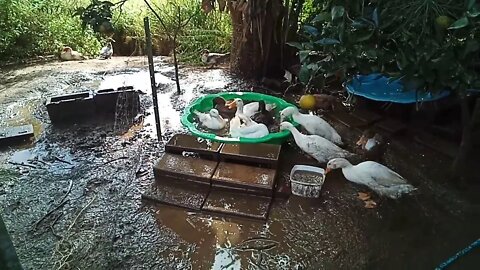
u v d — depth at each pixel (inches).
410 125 139.3
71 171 125.8
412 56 72.4
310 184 108.1
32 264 92.8
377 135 124.5
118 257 94.4
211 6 166.4
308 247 95.5
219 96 155.8
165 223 104.5
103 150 136.0
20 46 220.4
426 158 124.5
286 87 174.7
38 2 231.1
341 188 114.6
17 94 179.8
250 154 119.4
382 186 106.0
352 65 81.1
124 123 152.3
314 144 119.7
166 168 118.2
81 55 226.5
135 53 235.8
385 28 75.9
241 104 136.7
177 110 159.9
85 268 91.8
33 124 153.9
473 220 100.8
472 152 123.6
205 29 218.8
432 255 92.0
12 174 124.8
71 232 102.2
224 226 102.9
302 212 106.3
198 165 119.6
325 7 89.3
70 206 111.3
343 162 110.3
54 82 191.6
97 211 109.3
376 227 100.6
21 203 112.5
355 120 144.4
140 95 173.0
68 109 152.9
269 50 178.7
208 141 127.6
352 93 129.3
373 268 89.6
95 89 179.8
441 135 131.9
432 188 112.0
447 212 103.9
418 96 98.0
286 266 90.5
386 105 146.3
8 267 36.6
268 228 101.6
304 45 90.0
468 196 108.5
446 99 128.4
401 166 121.3
